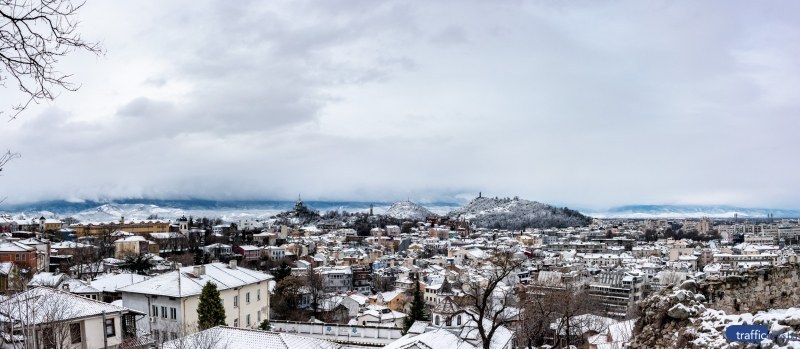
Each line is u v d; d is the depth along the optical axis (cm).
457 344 5122
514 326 5959
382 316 11494
